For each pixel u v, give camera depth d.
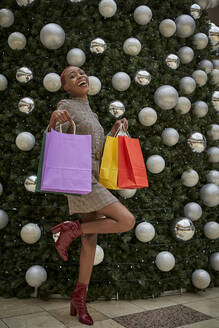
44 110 2.46
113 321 1.92
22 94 2.55
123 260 2.43
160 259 2.36
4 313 2.04
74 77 1.94
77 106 1.89
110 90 2.52
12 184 2.49
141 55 2.62
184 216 2.61
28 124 2.49
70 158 1.57
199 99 2.82
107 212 1.76
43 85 2.50
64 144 1.57
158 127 2.53
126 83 2.43
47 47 2.43
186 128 2.64
